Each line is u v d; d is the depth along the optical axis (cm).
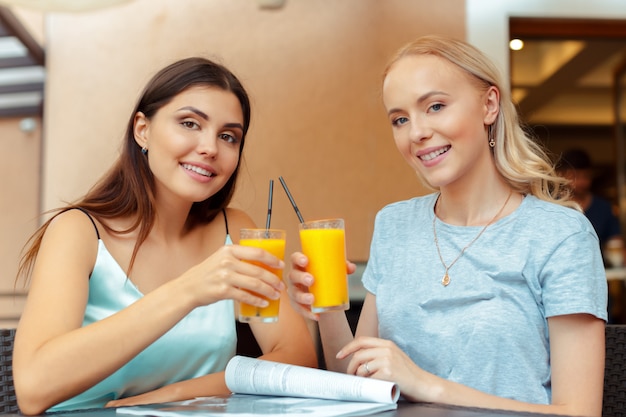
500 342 135
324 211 419
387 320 150
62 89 432
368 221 417
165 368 156
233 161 159
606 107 529
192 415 101
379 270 162
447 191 152
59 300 138
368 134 421
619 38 418
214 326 161
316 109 423
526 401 133
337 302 129
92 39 432
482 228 146
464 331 138
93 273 155
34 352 126
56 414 115
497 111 150
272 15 429
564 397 126
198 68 156
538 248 138
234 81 159
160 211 165
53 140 430
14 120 519
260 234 125
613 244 496
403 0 414
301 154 422
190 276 122
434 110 143
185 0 430
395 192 410
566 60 452
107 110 429
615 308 509
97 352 121
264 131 423
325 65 425
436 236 152
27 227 514
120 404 141
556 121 550
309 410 104
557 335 131
